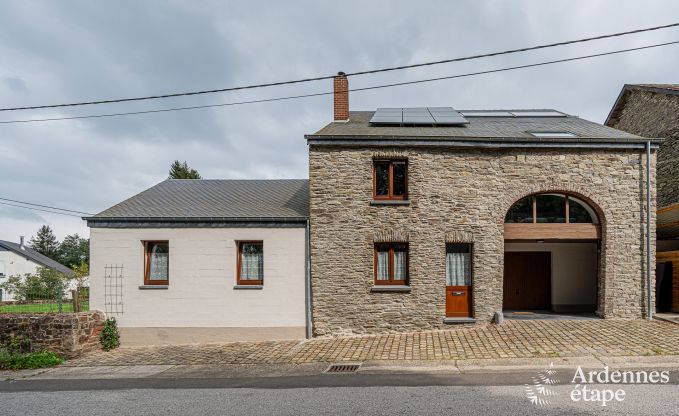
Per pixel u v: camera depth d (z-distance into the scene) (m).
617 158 11.86
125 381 8.27
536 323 11.51
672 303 12.38
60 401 7.02
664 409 5.78
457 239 11.74
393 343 10.38
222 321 11.77
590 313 13.30
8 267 43.75
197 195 14.14
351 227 11.80
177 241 11.98
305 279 11.81
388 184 12.12
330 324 11.61
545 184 11.80
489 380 7.36
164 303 11.83
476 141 11.77
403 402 6.32
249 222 11.94
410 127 13.30
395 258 12.03
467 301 11.91
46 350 10.50
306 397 6.73
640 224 11.77
